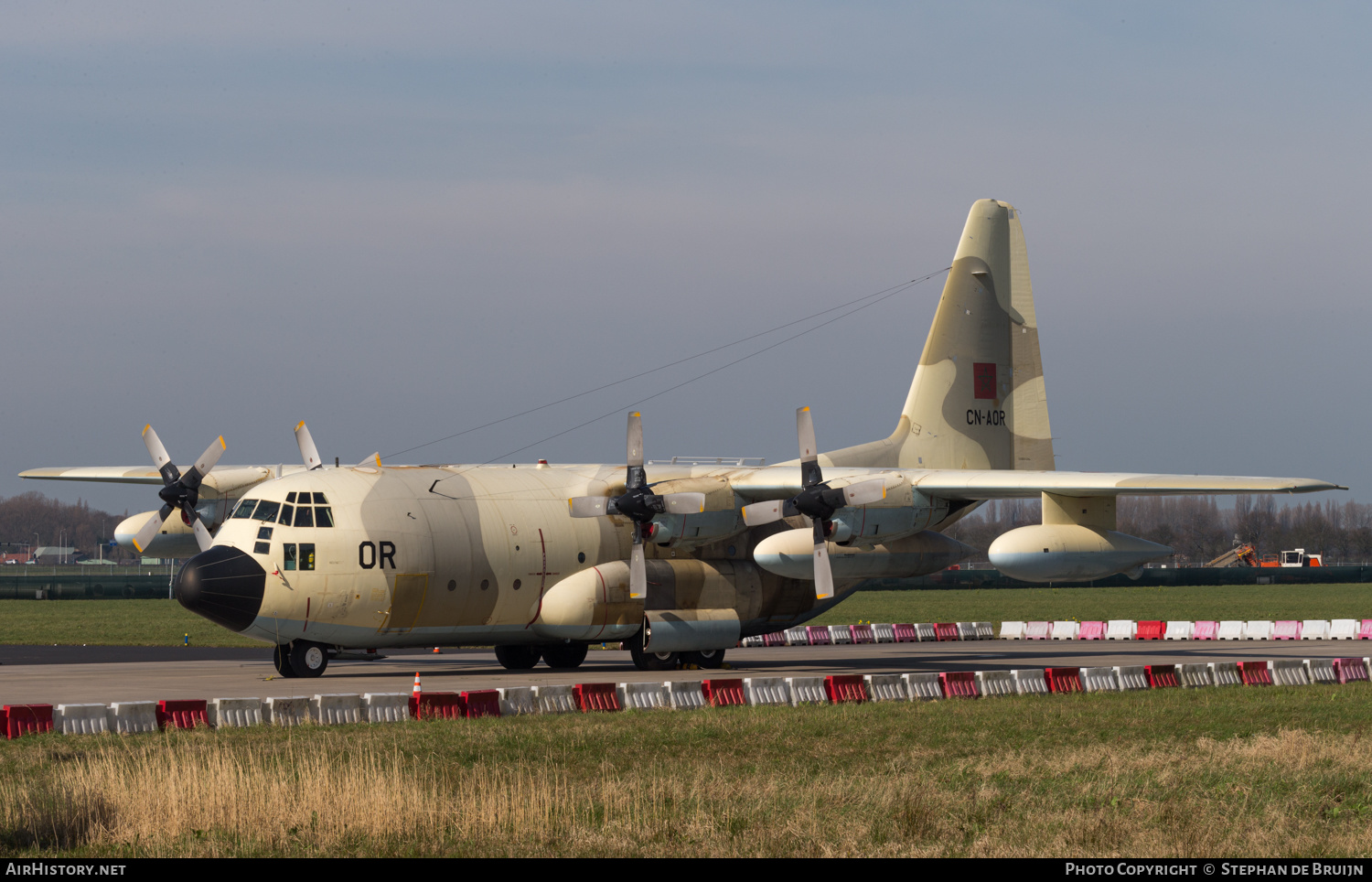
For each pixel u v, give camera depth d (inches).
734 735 2977.4
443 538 4244.6
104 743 2738.7
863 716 3275.1
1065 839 2023.9
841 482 4471.0
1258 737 2942.9
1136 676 3976.4
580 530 4571.9
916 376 5187.0
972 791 2359.7
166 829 2006.6
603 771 2554.1
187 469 4697.3
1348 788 2422.5
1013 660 5270.7
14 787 2234.3
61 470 5300.2
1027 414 5413.4
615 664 5088.6
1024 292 5467.5
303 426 4416.8
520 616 4441.4
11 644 6584.6
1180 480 4151.1
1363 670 4372.5
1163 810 2207.2
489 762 2620.6
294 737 2827.3
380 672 4635.8
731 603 4741.6
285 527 4045.3
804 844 1984.5
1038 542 4407.0
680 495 4296.3
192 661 5295.3
